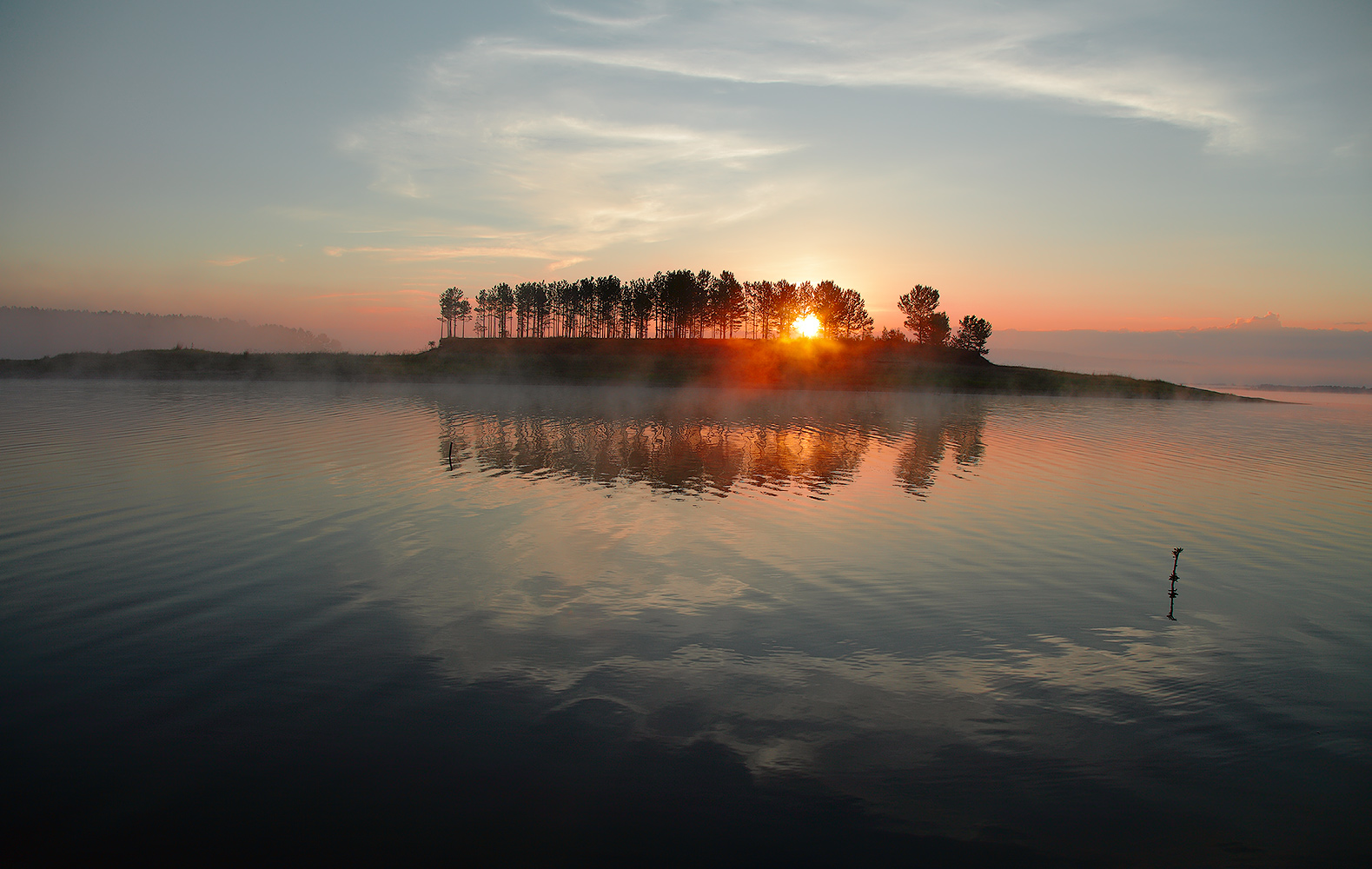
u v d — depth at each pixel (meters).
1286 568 15.97
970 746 8.65
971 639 11.77
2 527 17.58
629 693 9.77
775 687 9.99
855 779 7.95
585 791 7.66
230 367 97.25
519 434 37.41
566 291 157.62
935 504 22.00
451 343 139.25
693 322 148.00
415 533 17.61
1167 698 9.90
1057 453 35.03
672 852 6.76
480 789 7.68
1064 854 6.83
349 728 8.78
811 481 25.52
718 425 43.97
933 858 6.75
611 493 22.67
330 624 11.95
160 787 7.65
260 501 20.70
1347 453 37.53
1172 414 66.19
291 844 6.81
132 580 13.98
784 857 6.72
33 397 57.94
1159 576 15.25
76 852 6.68
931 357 131.88
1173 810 7.52
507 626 11.96
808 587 14.09
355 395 65.25
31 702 9.34
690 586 14.02
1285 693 10.09
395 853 6.69
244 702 9.38
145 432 35.78
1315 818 7.43
